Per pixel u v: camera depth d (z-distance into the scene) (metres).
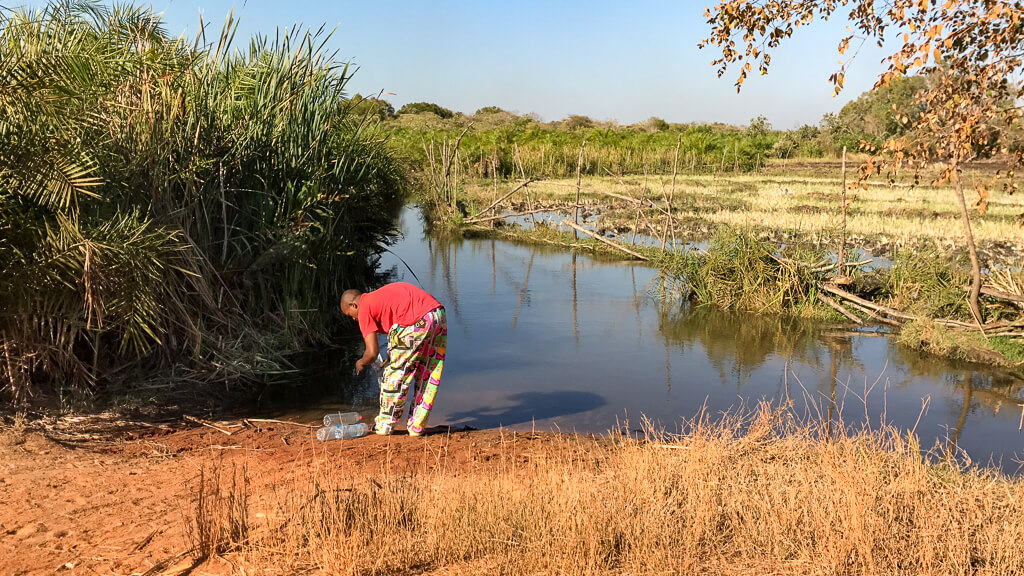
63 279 6.21
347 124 11.97
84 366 6.84
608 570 3.62
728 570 3.64
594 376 8.31
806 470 4.67
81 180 5.96
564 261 16.81
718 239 12.80
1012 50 5.33
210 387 7.55
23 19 6.48
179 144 7.98
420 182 32.19
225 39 8.81
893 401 7.52
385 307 6.01
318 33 9.77
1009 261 14.03
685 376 8.32
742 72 6.01
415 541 3.84
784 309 11.70
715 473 4.63
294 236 8.73
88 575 3.57
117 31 7.48
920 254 11.84
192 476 5.05
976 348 9.03
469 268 15.75
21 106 6.05
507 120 84.94
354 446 5.90
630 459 4.86
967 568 3.58
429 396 6.16
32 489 4.68
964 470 5.41
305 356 9.02
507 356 9.10
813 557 3.72
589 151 43.28
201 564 3.69
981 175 32.06
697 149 47.00
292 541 3.78
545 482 4.37
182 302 7.90
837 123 59.94
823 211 24.08
